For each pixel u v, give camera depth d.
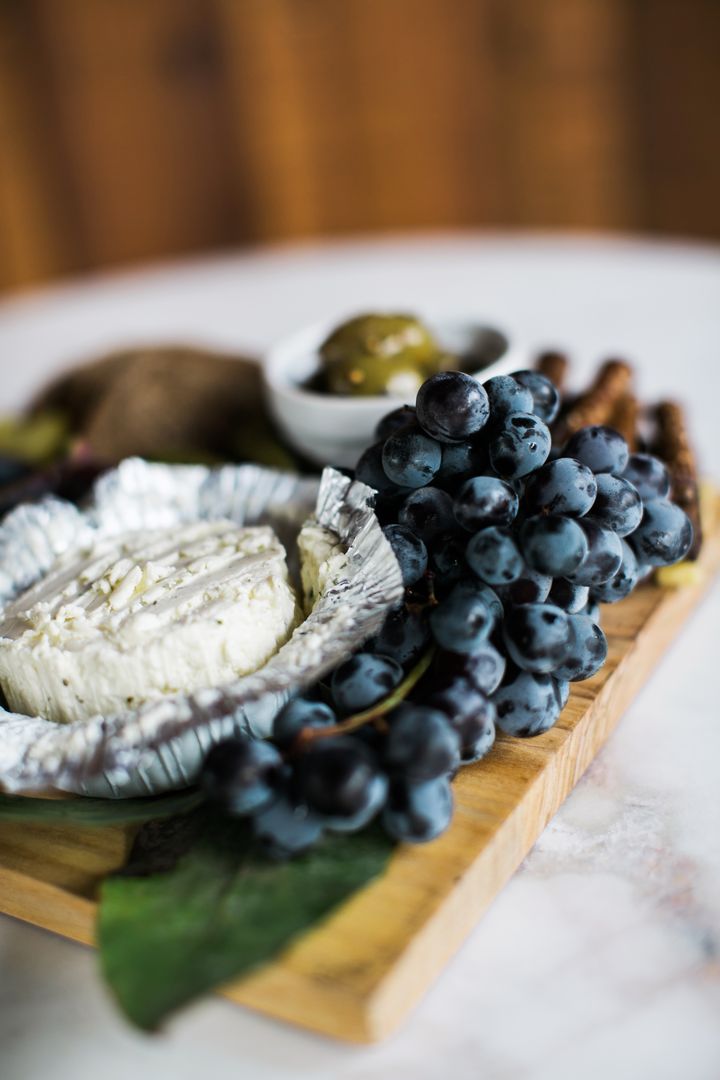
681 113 1.11
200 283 0.79
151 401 0.51
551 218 1.23
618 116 1.14
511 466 0.32
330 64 1.19
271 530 0.36
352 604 0.32
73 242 1.25
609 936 0.29
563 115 1.16
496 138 1.20
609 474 0.34
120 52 1.16
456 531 0.32
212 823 0.31
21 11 1.12
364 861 0.29
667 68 1.09
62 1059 0.28
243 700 0.30
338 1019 0.27
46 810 0.31
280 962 0.27
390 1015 0.27
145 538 0.37
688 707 0.36
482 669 0.30
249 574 0.34
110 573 0.34
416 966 0.28
